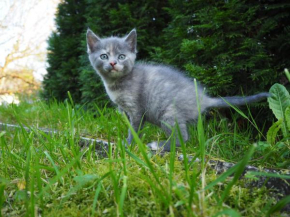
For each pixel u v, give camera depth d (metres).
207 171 0.23
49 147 0.28
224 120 0.40
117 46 0.37
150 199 0.19
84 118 0.45
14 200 0.21
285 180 0.20
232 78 0.42
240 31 0.42
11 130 0.46
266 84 0.40
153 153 0.28
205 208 0.17
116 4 0.64
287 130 0.27
